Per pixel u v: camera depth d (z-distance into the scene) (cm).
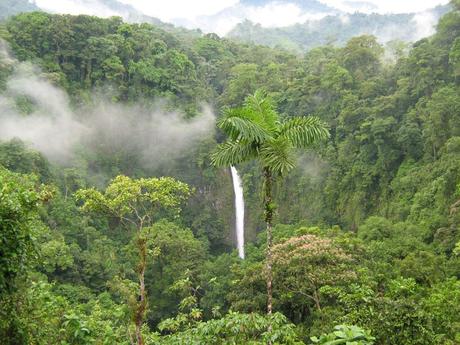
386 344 1148
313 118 1268
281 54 8956
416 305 1198
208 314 3478
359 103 5156
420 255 2766
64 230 4219
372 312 1182
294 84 6462
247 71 6975
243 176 6297
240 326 913
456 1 5006
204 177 6384
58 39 6344
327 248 2477
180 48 8319
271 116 1260
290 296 2386
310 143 1284
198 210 6253
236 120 1171
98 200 1223
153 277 3991
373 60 6028
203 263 4069
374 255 2841
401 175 4541
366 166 4850
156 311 3806
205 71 8188
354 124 5109
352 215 4941
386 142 4731
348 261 2430
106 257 4031
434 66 4781
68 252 3644
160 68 7012
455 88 4431
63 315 904
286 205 5769
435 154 4309
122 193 1213
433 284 2356
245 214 6219
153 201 1259
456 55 4331
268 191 1285
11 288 769
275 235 4675
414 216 3894
